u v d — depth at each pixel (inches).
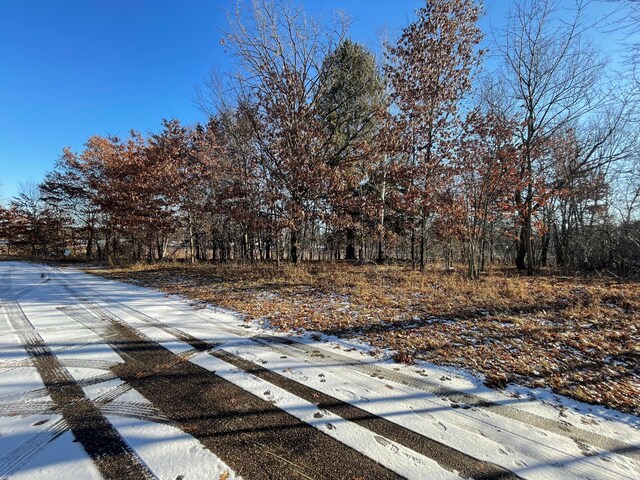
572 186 668.1
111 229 1005.2
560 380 150.7
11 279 513.7
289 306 294.0
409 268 576.1
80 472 90.9
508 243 970.1
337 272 489.4
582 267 626.2
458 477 91.4
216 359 175.3
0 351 184.9
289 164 506.6
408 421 118.9
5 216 1346.0
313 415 122.1
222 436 108.7
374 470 94.0
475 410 127.3
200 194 762.2
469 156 466.3
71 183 1129.4
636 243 519.8
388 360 175.9
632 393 138.8
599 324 225.1
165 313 275.6
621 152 650.8
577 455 101.4
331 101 660.1
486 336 208.1
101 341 202.5
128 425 114.1
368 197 579.2
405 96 520.4
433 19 495.8
